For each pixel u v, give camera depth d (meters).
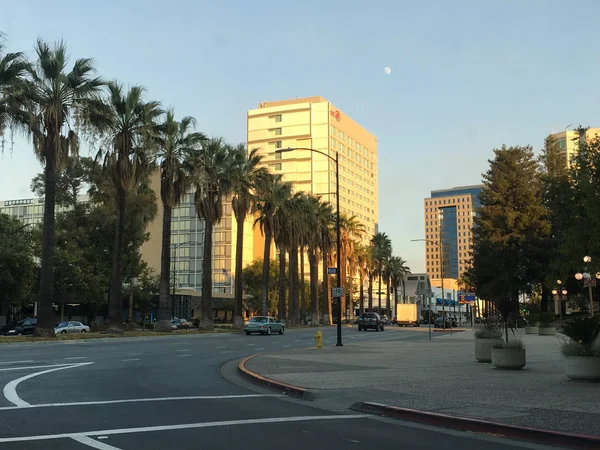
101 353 23.78
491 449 7.51
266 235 60.88
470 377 14.79
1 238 48.00
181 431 8.20
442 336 45.50
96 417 9.19
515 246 63.81
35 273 54.78
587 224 16.69
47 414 9.38
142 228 59.72
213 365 19.62
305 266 144.62
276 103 166.75
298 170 156.25
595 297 69.75
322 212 77.62
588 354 13.73
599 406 10.14
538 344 30.28
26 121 31.91
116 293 39.78
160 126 43.03
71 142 34.12
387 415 10.02
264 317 48.19
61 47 33.84
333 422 9.27
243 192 54.44
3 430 8.06
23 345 29.86
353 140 173.62
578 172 17.33
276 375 15.30
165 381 14.61
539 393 11.77
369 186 184.00
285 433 8.26
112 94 39.09
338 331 29.88
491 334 19.69
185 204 117.69
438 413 9.45
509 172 65.31
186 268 115.56
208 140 49.53
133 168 39.38
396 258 122.94
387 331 60.38
